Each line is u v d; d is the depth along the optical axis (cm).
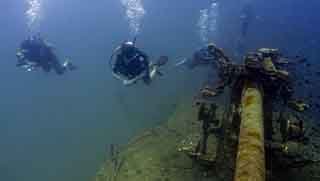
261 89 511
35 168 645
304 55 892
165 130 704
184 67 880
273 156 557
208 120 574
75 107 788
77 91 831
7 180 620
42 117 766
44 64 834
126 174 599
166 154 634
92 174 623
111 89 835
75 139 708
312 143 641
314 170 583
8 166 653
